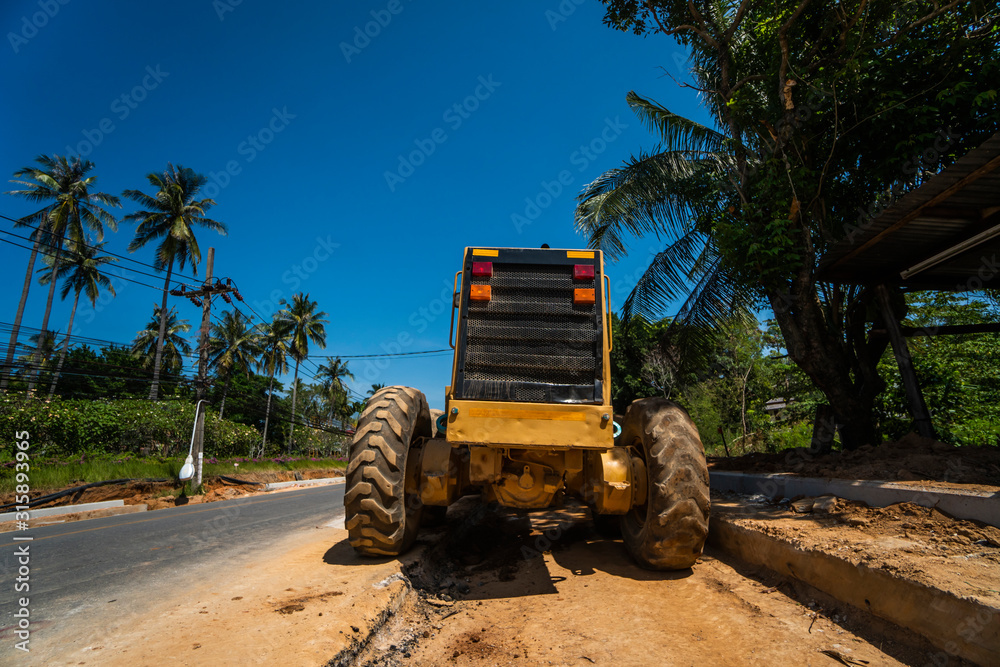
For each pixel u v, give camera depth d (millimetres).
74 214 31359
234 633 2643
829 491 4746
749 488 6113
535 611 3438
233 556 5086
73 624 2926
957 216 5270
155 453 22812
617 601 3533
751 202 7641
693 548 3893
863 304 7691
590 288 4223
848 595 3033
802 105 7086
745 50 8555
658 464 3941
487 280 4297
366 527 4027
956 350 9531
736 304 9812
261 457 31891
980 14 6281
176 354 44969
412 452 4582
